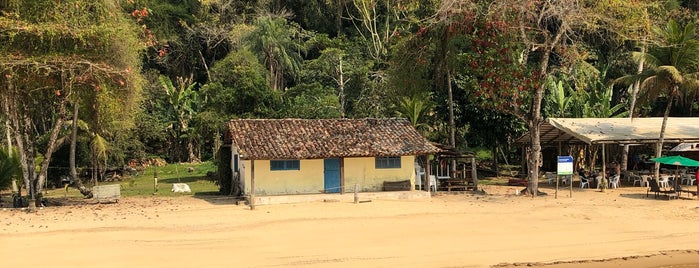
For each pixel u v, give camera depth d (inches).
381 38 2059.5
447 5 975.6
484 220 766.5
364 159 1000.2
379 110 1569.9
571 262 567.8
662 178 1123.9
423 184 1104.8
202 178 1523.1
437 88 1348.4
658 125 1235.2
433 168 1236.5
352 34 2194.9
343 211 830.5
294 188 965.8
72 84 893.2
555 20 1077.8
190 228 706.8
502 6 931.3
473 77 1040.8
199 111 1840.6
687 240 661.9
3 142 1291.8
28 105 946.7
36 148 1363.2
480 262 559.8
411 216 792.9
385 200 945.5
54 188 1423.5
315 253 585.9
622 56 1592.0
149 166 1798.7
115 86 939.3
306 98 1563.7
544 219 773.3
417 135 1034.7
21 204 945.5
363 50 1990.7
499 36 960.3
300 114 1492.4
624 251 611.5
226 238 653.3
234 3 2269.9
